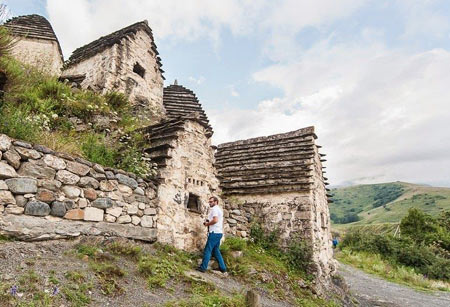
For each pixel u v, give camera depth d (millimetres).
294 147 11344
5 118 4703
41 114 5867
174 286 4766
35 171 4418
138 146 7133
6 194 4055
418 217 29469
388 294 12891
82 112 7391
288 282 7871
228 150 12875
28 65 8555
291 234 9539
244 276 6918
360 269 19750
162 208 6355
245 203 10461
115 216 5422
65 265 3996
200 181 7562
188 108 14250
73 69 12125
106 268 4258
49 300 3162
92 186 5168
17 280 3287
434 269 20047
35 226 4281
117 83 10867
